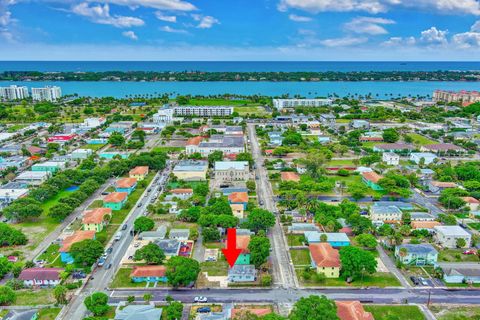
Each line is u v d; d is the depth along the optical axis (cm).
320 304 13862
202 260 19650
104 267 19038
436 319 15400
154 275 17875
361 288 17400
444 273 18025
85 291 17138
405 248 19412
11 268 18175
